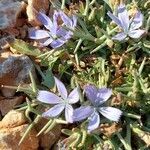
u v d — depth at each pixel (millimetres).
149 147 119
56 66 129
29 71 119
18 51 128
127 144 115
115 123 117
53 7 133
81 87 122
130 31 121
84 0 139
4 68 123
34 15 133
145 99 121
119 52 126
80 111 114
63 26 123
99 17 130
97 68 126
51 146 122
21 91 124
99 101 115
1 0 135
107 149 115
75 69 128
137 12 121
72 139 116
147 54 126
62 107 115
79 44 123
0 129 120
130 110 122
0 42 131
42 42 132
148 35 125
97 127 114
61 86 116
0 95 125
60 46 126
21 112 120
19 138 118
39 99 116
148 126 122
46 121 121
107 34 121
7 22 133
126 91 122
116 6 123
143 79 126
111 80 125
